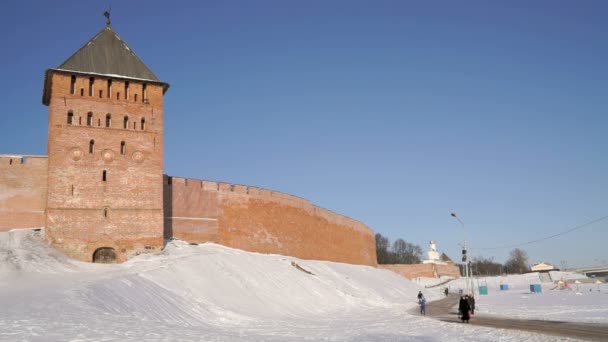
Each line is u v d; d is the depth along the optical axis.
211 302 34.47
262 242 59.69
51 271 35.91
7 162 42.78
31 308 21.50
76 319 20.39
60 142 42.34
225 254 46.62
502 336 22.98
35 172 43.44
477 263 176.75
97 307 24.31
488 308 45.78
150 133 45.78
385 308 48.16
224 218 55.44
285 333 25.45
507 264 180.62
